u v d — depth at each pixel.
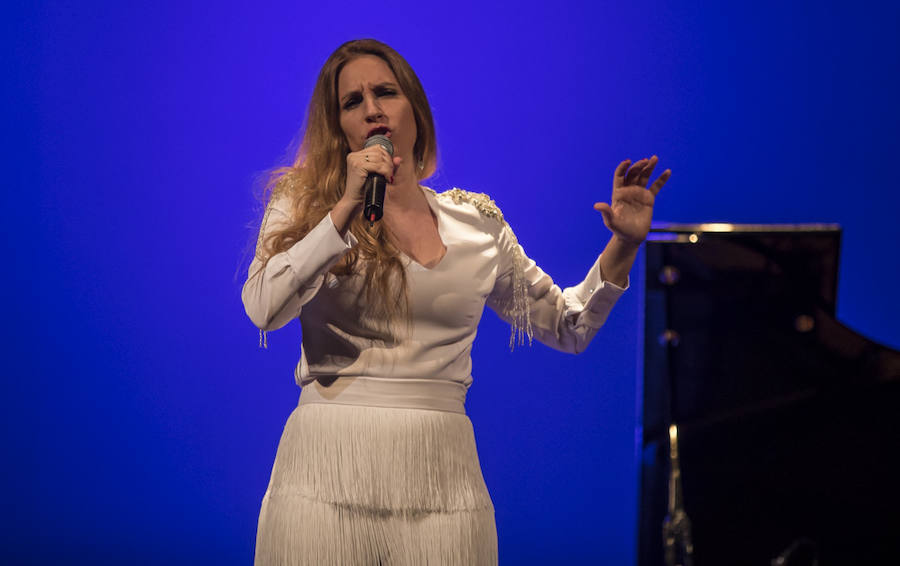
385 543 5.86
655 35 14.77
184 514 15.05
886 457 6.30
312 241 5.77
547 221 14.83
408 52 14.84
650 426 6.38
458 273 6.38
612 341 14.86
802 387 6.36
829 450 6.33
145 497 15.08
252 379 15.01
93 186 14.98
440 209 6.68
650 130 14.78
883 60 14.47
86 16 14.87
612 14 14.79
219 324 15.01
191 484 15.05
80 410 15.10
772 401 6.35
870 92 14.50
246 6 14.87
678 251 6.40
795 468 6.32
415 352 6.16
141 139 14.95
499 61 14.85
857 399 6.34
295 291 5.81
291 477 5.99
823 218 14.61
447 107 14.84
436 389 6.21
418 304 6.20
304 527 5.79
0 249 15.01
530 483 14.93
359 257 6.12
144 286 15.03
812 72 14.61
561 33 14.83
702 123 14.76
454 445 6.18
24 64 14.88
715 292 6.41
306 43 14.86
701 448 6.32
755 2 14.64
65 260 15.03
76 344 15.09
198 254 15.01
